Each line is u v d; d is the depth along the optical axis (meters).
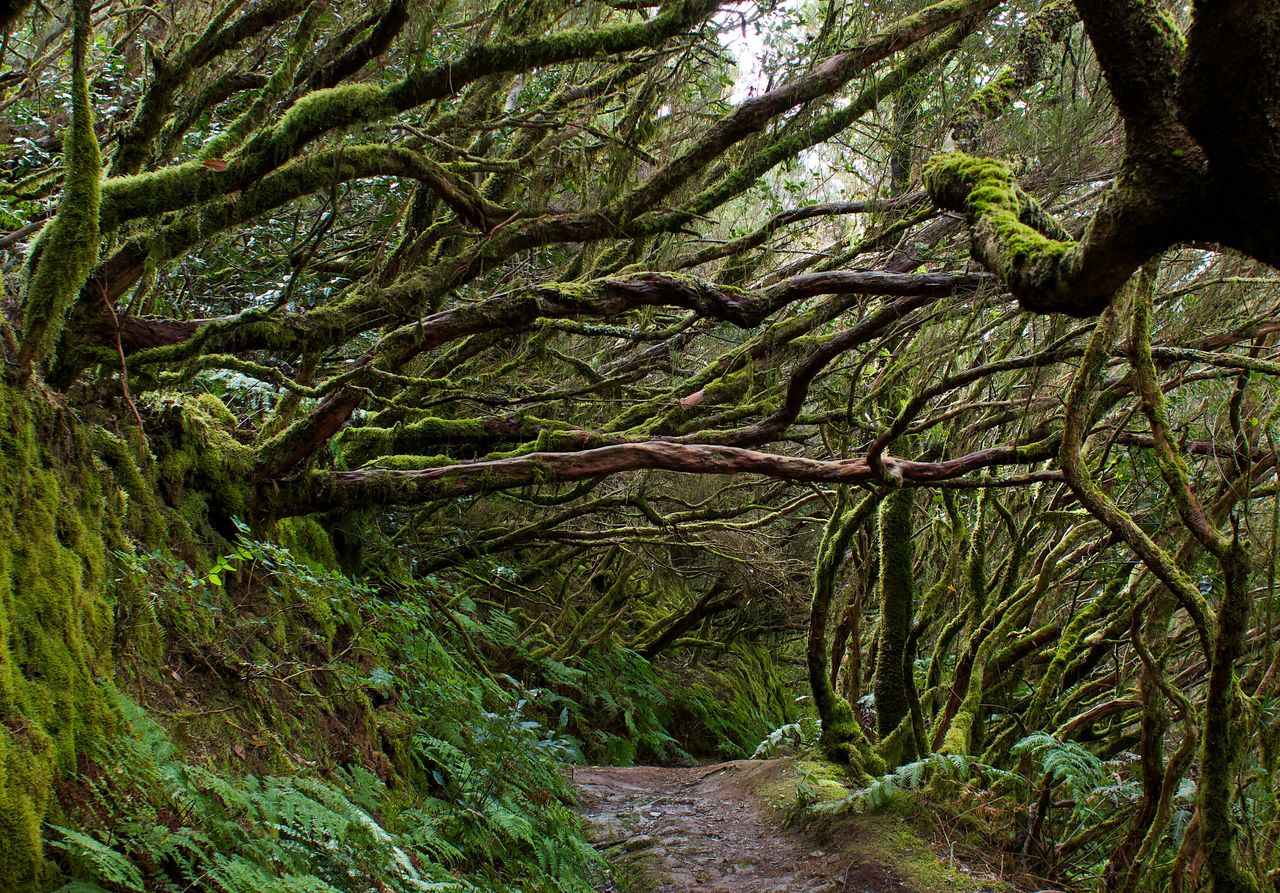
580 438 6.03
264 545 4.14
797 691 15.88
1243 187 1.36
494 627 8.62
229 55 6.35
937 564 8.36
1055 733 5.72
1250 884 3.40
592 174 7.02
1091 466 6.26
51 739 2.40
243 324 4.50
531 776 4.97
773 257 8.31
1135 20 1.45
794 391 5.54
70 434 3.45
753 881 5.05
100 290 4.13
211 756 3.06
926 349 5.83
